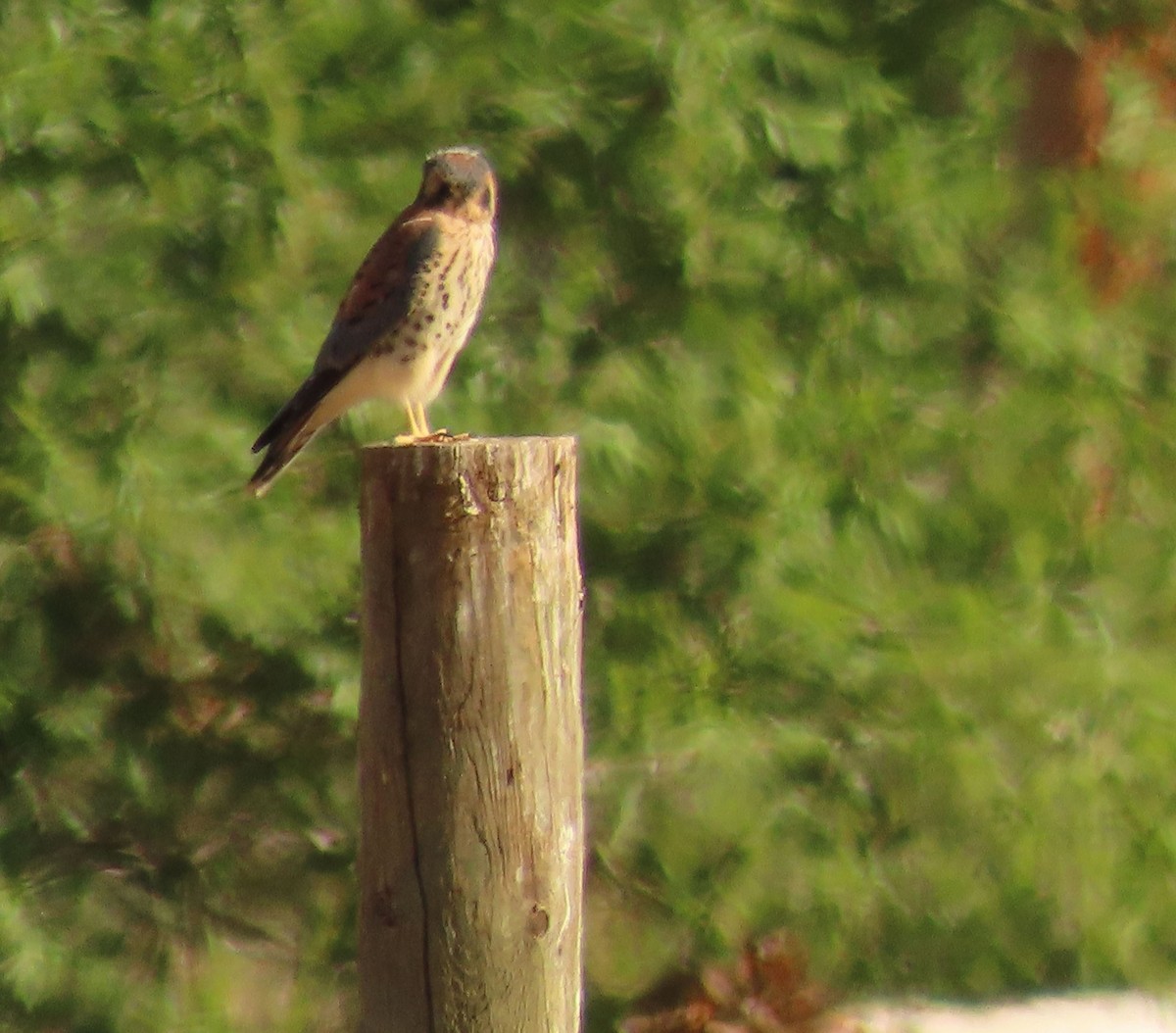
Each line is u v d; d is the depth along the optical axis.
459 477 5.57
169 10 10.24
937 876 10.20
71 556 9.94
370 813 5.77
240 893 10.45
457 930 5.64
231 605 9.73
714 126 10.19
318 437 10.27
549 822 5.68
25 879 10.20
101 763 10.17
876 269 10.48
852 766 10.04
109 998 10.17
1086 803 10.22
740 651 10.03
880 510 10.30
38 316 9.89
